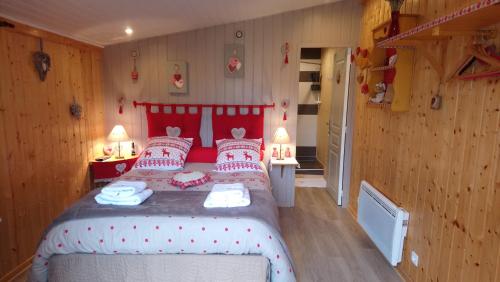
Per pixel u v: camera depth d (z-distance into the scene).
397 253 2.51
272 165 3.95
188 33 3.89
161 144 3.53
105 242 2.00
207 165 3.53
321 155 5.84
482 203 1.65
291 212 3.92
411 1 2.48
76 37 3.31
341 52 4.14
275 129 4.05
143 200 2.31
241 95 3.99
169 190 2.63
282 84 3.96
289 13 3.82
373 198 2.91
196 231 2.01
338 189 4.14
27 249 2.70
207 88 3.99
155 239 2.00
